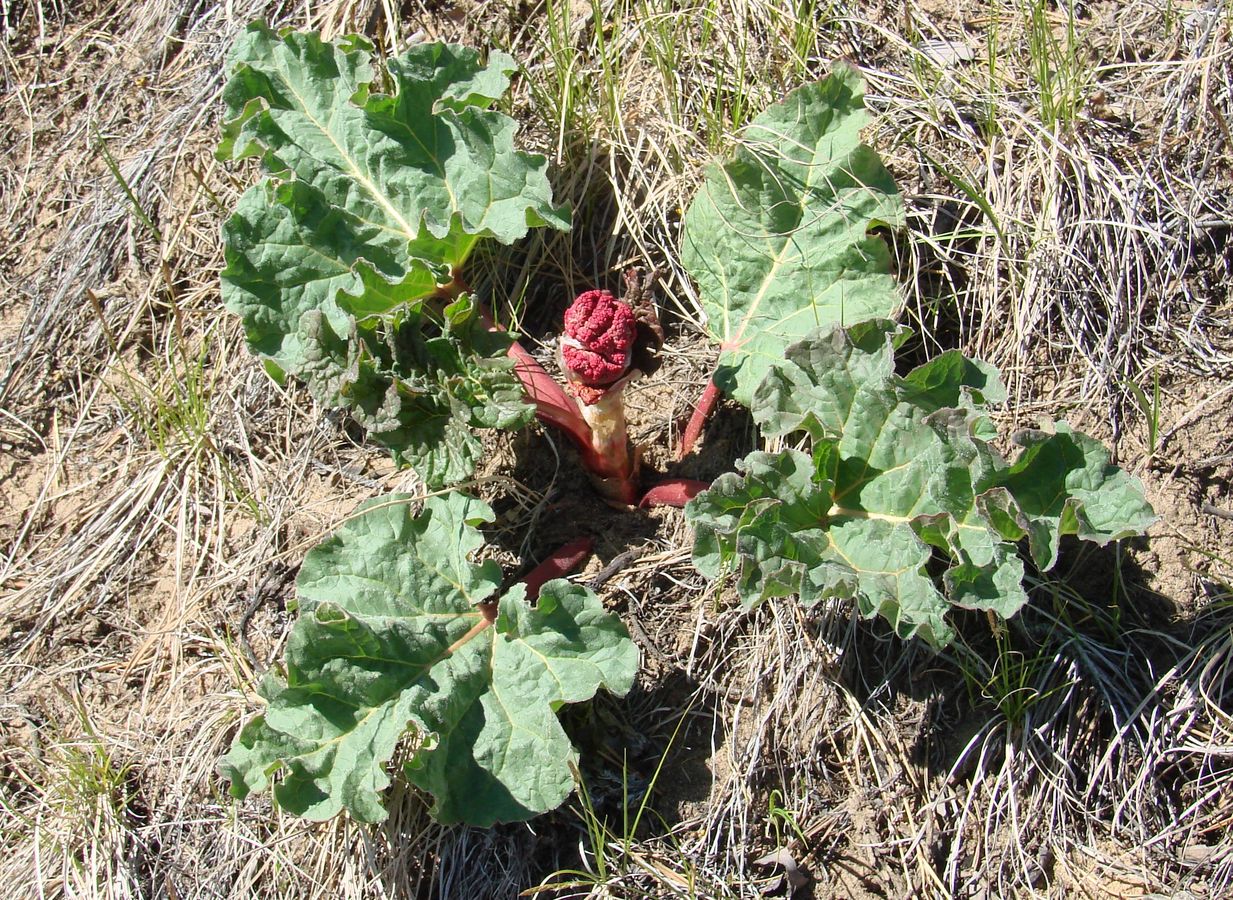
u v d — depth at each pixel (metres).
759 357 0.82
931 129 0.89
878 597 0.67
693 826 0.75
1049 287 0.84
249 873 0.76
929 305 0.85
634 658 0.72
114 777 0.80
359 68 0.87
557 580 0.73
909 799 0.75
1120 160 0.87
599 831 0.75
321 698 0.71
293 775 0.69
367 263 0.79
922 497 0.71
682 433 0.86
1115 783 0.75
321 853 0.75
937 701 0.77
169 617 0.86
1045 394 0.83
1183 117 0.87
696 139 0.90
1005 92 0.90
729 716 0.77
